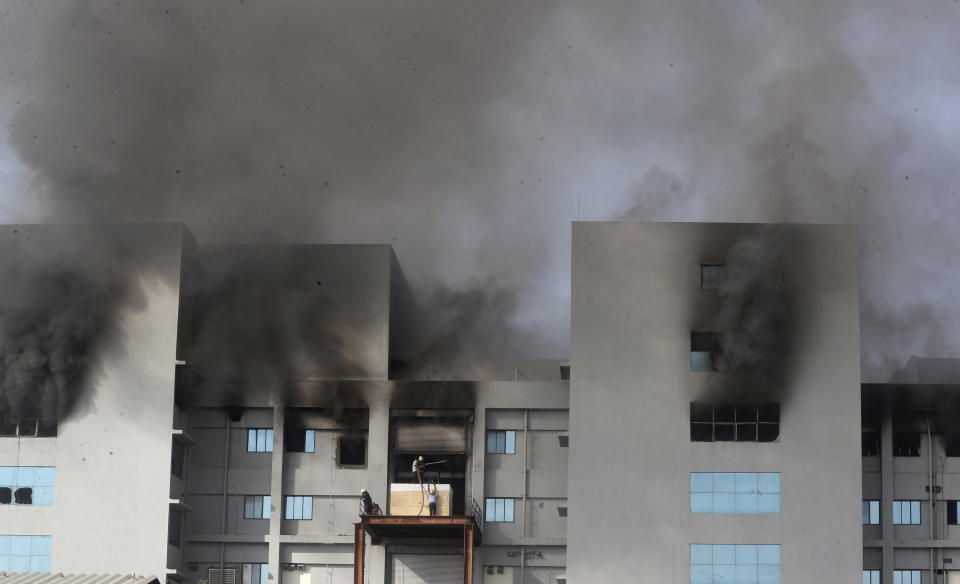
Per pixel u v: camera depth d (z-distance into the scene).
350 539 68.38
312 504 69.25
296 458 69.62
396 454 69.12
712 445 65.81
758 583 64.56
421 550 68.44
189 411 69.88
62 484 66.25
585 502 65.31
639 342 66.75
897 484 69.94
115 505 66.00
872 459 70.12
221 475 69.62
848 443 65.81
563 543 67.94
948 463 69.94
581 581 64.56
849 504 65.25
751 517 65.12
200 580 68.38
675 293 67.19
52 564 65.44
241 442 70.00
